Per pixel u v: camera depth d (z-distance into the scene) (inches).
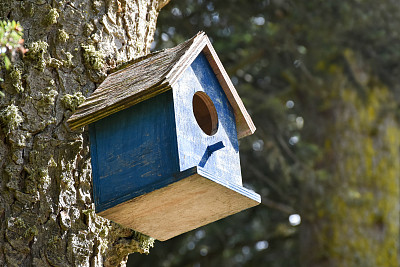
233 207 237.0
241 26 501.0
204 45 239.0
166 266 538.9
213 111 242.5
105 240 240.7
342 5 511.2
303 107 581.9
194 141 224.4
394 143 568.7
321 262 536.1
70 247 231.9
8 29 218.7
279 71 545.3
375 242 535.2
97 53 254.8
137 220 235.5
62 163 238.5
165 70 227.5
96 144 232.4
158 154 219.9
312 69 563.8
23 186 234.4
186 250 554.9
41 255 228.5
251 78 555.8
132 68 248.5
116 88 237.6
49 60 248.7
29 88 244.4
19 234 228.8
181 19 485.4
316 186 545.3
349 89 573.0
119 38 265.3
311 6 515.2
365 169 556.7
